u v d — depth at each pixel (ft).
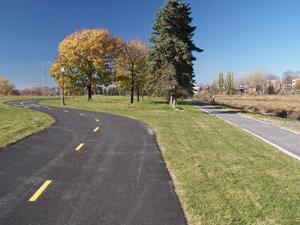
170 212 12.45
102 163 20.83
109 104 106.52
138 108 84.43
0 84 290.56
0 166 19.75
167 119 53.16
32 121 46.57
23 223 11.32
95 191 15.03
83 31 130.00
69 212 12.39
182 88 76.79
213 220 11.53
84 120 50.52
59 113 64.44
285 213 12.21
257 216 11.90
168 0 70.18
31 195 14.38
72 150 25.18
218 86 377.30
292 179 16.90
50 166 19.88
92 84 128.77
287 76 378.73
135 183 16.39
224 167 19.49
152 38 75.66
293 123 49.44
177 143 28.66
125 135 33.99
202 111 78.18
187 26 72.23
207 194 14.34
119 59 127.65
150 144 28.37
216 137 32.63
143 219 11.75
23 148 25.86
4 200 13.71
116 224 11.28
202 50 75.56
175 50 68.90
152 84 82.38
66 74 120.26
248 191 14.80
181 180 16.63
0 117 52.44
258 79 367.86
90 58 123.13
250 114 68.80
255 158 22.22
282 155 23.40
